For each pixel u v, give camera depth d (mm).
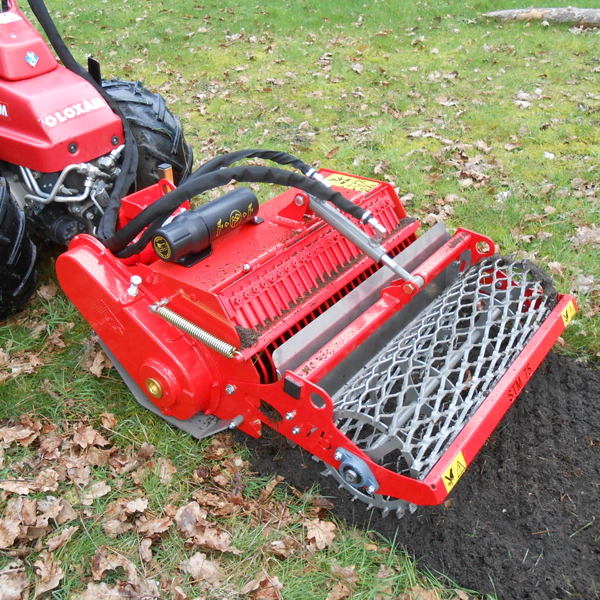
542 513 2807
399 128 6547
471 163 5797
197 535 2789
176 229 2746
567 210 5094
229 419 3125
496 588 2551
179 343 2953
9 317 4117
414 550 2717
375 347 3178
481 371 3264
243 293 2824
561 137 6195
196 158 6051
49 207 3850
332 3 10414
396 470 2969
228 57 8516
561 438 3137
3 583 2607
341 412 2674
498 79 7535
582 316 3992
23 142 3475
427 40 8875
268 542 2775
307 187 2838
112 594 2574
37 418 3420
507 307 3146
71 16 10266
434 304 3422
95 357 3770
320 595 2574
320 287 3148
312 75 7891
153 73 8102
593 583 2543
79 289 3158
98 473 3098
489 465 3035
